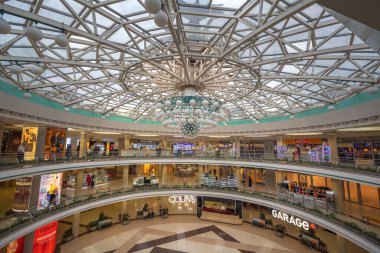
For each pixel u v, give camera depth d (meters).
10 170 14.65
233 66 16.89
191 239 23.92
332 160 19.48
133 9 9.93
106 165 26.20
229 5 9.82
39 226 16.19
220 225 28.47
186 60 15.41
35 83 16.88
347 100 17.05
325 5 2.80
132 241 23.20
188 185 29.19
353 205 24.69
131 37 10.99
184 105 14.25
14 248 17.66
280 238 24.45
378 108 14.54
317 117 21.09
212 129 33.62
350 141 26.59
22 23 9.88
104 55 14.39
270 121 27.62
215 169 41.75
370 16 2.83
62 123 22.44
